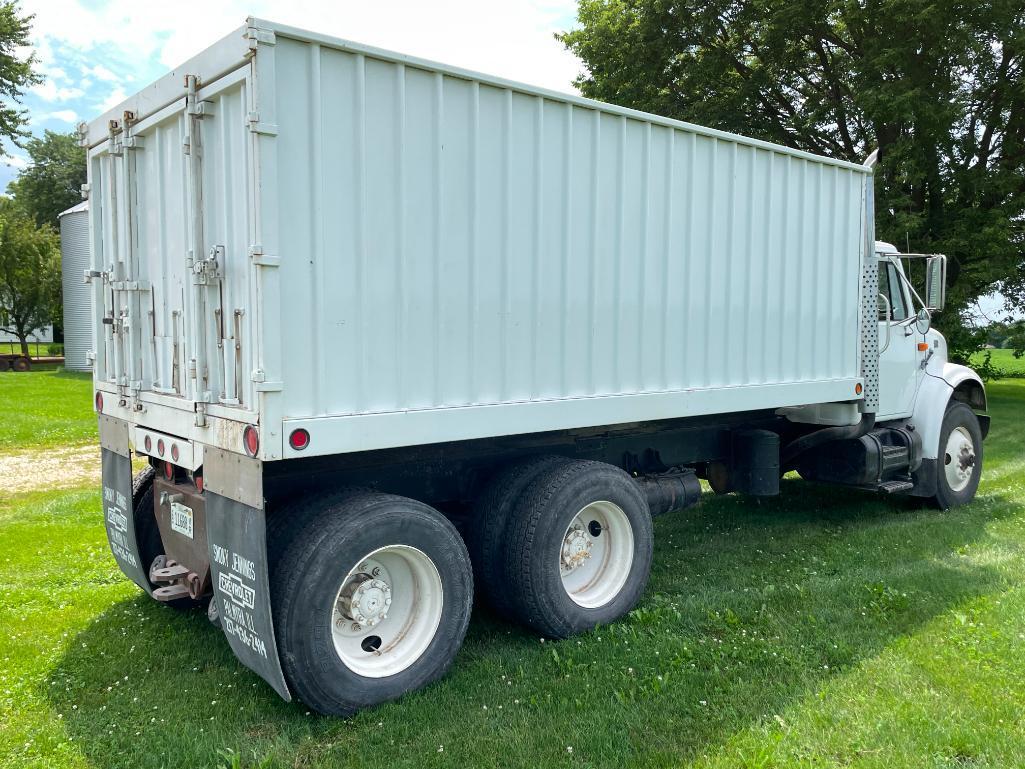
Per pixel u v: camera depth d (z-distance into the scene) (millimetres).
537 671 3955
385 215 3525
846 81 17578
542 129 4102
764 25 17234
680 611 4762
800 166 5719
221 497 3488
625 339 4617
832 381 6074
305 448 3268
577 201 4316
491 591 4422
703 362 5105
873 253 6453
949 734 3240
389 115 3518
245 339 3299
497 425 3967
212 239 3537
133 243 4199
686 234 4938
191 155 3502
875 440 6730
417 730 3379
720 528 6895
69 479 9711
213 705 3625
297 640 3332
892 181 16703
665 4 17734
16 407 16875
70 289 30562
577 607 4387
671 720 3418
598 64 19969
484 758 3137
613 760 3115
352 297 3430
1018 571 5441
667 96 18891
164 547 4484
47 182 54438
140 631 4543
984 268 16219
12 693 3773
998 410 16016
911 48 15484
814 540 6445
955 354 18656
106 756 3236
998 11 15148
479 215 3857
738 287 5316
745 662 4016
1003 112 17656
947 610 4695
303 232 3260
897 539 6367
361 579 3627
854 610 4711
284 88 3180
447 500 4523
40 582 5438
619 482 4598
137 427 4340
